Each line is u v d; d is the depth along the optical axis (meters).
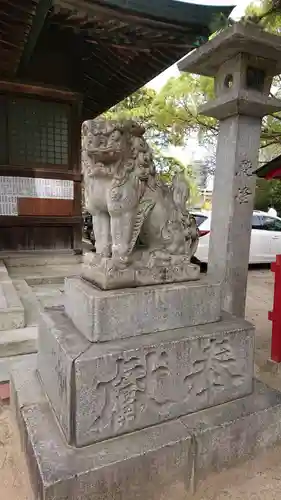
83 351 1.80
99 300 1.86
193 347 2.02
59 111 5.77
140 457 1.75
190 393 2.04
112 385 1.81
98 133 1.88
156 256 2.22
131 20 4.10
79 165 6.04
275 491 1.97
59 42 5.50
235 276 3.51
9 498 1.88
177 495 1.88
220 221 3.54
